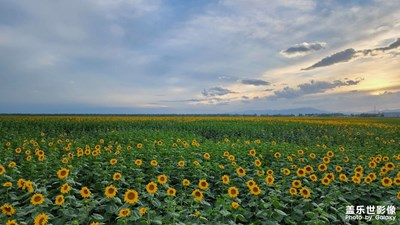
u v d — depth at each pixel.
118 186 8.01
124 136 19.55
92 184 8.97
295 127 31.78
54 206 6.36
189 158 11.46
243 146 14.22
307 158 12.29
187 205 7.19
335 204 6.83
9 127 27.34
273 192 7.16
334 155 12.24
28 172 9.19
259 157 12.16
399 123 46.00
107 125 31.36
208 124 31.52
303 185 8.66
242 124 32.44
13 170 8.67
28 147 13.68
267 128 29.67
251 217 6.65
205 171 10.00
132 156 11.34
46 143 15.54
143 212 5.69
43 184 7.86
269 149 13.54
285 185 8.18
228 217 6.16
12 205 6.27
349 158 12.23
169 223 5.59
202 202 6.61
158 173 9.95
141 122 33.75
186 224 5.31
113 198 6.52
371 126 35.31
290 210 7.03
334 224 6.39
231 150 13.06
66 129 29.77
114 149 14.28
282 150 13.28
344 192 8.19
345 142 22.92
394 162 11.29
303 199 6.67
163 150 12.37
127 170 9.50
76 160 10.80
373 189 8.16
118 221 5.51
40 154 10.06
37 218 4.98
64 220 5.67
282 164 11.02
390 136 25.27
